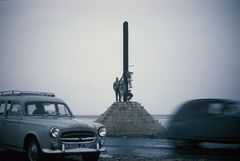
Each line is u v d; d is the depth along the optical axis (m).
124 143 16.25
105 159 10.66
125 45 23.52
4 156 11.22
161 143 16.08
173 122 12.57
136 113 22.05
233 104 11.45
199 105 12.04
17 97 10.53
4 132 10.50
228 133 11.15
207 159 10.37
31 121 9.61
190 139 11.96
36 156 9.23
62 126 9.02
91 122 9.84
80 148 9.16
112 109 22.56
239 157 10.78
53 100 10.56
